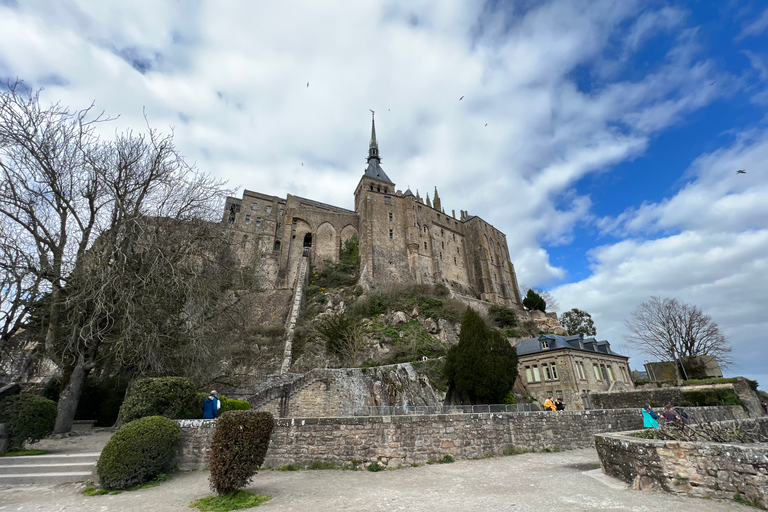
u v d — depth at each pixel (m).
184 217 17.12
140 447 8.19
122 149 16.39
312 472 9.58
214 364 18.25
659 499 6.66
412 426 11.16
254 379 23.00
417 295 47.69
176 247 16.09
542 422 13.76
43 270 13.39
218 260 18.05
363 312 43.03
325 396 20.80
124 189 15.87
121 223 14.74
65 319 14.66
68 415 13.38
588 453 12.84
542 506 6.36
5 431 9.78
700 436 9.02
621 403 25.70
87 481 8.17
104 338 14.31
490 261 72.12
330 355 32.50
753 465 6.18
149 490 7.77
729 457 6.53
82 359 14.31
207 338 17.02
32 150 13.59
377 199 62.47
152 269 14.23
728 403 23.45
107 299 13.62
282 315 44.72
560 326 59.16
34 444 11.30
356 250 61.03
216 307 18.38
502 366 22.31
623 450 8.26
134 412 9.82
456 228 73.94
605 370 36.59
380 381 22.27
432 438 11.31
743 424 11.92
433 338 38.34
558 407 18.36
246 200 58.91
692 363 39.28
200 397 12.21
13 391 16.88
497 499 6.90
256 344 32.97
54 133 14.54
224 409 15.85
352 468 10.08
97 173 15.14
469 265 71.62
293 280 53.72
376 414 13.08
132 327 13.74
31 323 15.27
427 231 65.88
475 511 6.14
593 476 8.77
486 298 66.75
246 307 20.80
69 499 7.20
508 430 12.94
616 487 7.66
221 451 7.10
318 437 10.43
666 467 7.27
